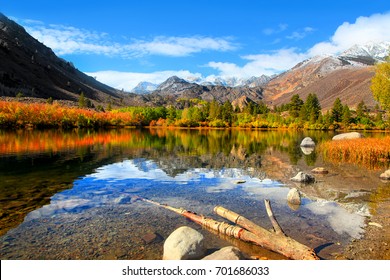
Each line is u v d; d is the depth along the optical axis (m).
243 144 49.91
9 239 10.07
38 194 15.79
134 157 30.91
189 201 14.92
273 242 9.41
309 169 25.03
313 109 141.75
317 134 90.00
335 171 24.00
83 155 31.06
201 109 148.75
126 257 8.85
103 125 105.25
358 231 11.09
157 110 139.25
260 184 19.00
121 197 15.46
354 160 30.34
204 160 29.75
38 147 37.03
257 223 11.87
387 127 125.81
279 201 15.12
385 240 10.27
